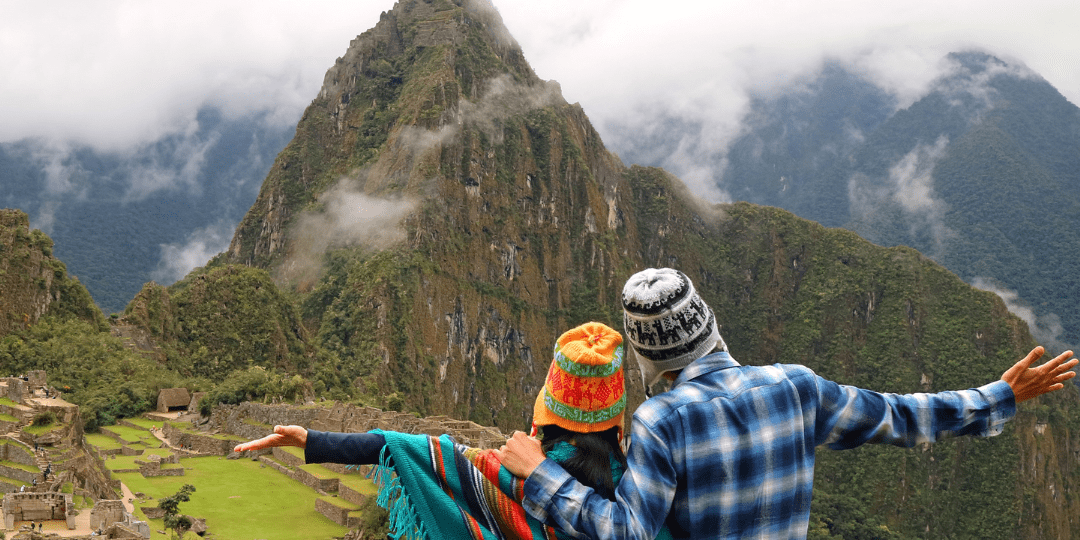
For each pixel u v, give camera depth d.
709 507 5.12
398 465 5.64
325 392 133.00
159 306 150.88
